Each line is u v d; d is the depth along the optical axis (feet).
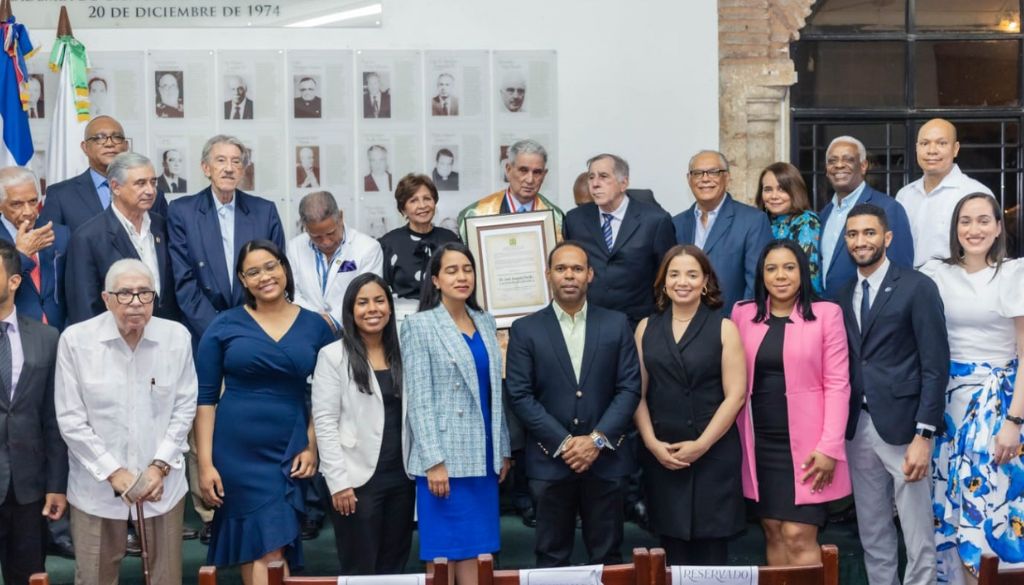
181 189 23.08
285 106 23.21
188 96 23.00
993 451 15.79
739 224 18.60
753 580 10.31
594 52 23.59
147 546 15.29
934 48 26.12
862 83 26.07
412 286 19.39
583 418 16.10
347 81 23.27
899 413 15.93
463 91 23.47
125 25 22.82
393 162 23.45
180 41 22.94
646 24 23.59
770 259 16.03
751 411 16.19
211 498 15.74
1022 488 15.79
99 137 19.15
